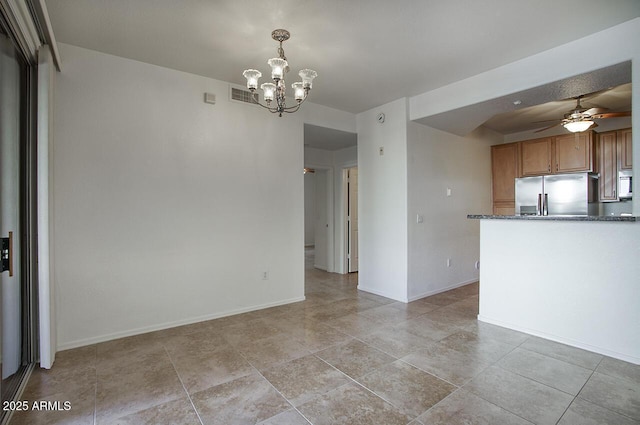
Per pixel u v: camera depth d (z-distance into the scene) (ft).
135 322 10.36
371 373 7.84
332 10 7.77
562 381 7.43
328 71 11.32
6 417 6.03
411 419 6.09
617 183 16.52
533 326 10.23
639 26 8.23
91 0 7.34
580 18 8.21
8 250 6.77
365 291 15.97
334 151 20.71
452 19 8.19
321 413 6.29
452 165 16.62
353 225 20.63
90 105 9.63
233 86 12.31
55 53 8.29
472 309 13.03
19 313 7.68
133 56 10.11
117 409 6.47
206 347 9.39
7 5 5.72
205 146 11.69
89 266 9.63
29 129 7.86
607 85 10.16
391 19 8.16
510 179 19.11
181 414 6.30
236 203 12.42
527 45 9.59
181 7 7.63
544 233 10.02
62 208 9.22
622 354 8.48
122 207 10.14
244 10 7.75
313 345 9.51
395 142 14.42
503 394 6.91
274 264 13.46
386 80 12.15
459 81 12.27
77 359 8.61
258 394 6.97
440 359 8.57
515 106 12.24
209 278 11.80
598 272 8.95
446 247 16.19
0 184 6.52
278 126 13.53
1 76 6.53
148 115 10.58
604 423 5.96
